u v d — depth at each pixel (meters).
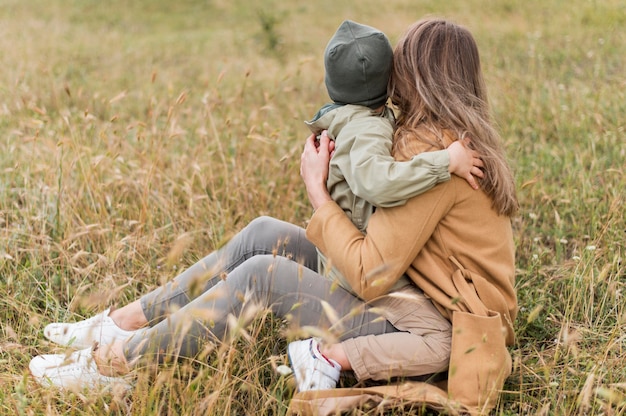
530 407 2.36
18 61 6.97
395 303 2.26
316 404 2.07
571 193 3.77
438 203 2.12
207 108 4.14
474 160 2.15
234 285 2.30
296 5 12.06
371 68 2.23
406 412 2.29
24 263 3.36
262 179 4.11
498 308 2.22
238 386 2.43
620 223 3.40
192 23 11.31
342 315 2.28
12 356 2.64
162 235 3.53
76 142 4.07
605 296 2.81
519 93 5.59
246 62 7.76
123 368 2.32
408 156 2.16
